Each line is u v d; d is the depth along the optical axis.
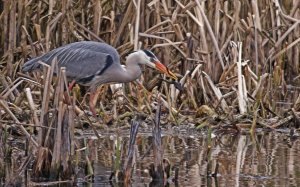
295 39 19.05
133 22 16.91
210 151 12.34
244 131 14.36
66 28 16.55
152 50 17.11
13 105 13.91
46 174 10.77
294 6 18.88
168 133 14.09
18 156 11.80
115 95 15.34
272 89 16.36
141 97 15.16
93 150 12.40
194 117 14.90
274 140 13.61
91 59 14.23
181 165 11.62
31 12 17.09
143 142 13.16
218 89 15.45
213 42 16.61
